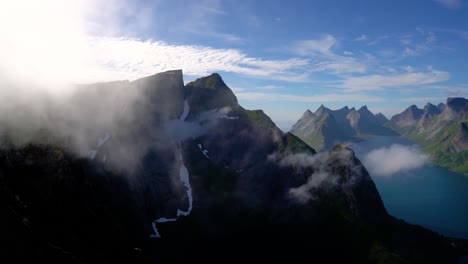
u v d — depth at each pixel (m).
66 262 111.62
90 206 161.00
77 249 126.19
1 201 114.06
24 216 118.00
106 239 150.62
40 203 133.75
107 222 162.75
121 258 146.50
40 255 106.81
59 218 136.38
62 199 144.88
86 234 142.62
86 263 118.50
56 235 125.06
